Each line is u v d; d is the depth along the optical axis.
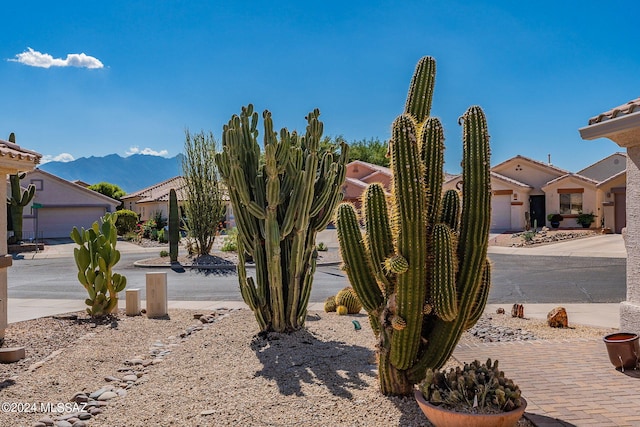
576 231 32.09
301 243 8.42
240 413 5.19
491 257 24.58
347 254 5.38
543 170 36.53
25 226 40.03
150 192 47.59
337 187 8.73
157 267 21.84
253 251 8.46
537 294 13.88
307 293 8.71
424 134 5.26
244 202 8.05
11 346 8.20
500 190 36.50
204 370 6.74
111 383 6.42
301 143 9.27
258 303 8.40
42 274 20.16
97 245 10.42
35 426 5.03
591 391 5.58
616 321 10.07
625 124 6.66
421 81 5.85
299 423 4.91
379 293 5.37
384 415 5.01
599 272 18.09
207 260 22.66
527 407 5.12
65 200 41.56
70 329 9.38
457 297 4.95
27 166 8.48
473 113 4.97
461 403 4.39
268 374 6.45
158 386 6.16
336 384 5.97
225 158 8.24
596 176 38.72
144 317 10.62
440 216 5.19
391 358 5.21
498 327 9.34
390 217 5.21
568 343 7.81
